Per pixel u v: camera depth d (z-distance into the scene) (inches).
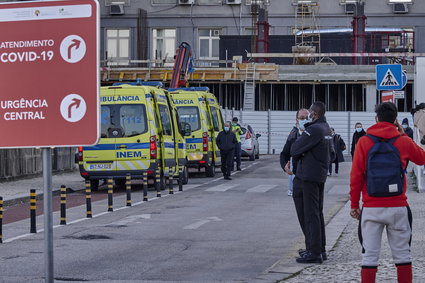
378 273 662.5
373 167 517.7
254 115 3454.7
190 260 779.4
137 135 1604.3
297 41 3811.5
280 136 3462.1
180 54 2765.7
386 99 1393.9
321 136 735.1
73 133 360.8
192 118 2071.9
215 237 945.5
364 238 525.3
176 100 2078.0
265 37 3654.0
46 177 357.4
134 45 4330.7
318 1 4256.9
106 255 810.8
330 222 1080.8
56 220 1128.8
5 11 364.5
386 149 518.3
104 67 3565.5
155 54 4303.6
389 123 527.2
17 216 1234.6
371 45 3693.4
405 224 520.4
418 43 4229.8
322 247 759.1
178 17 4333.2
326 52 3735.2
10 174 1932.8
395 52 3651.6
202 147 2063.2
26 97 363.9
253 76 3444.9
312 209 740.7
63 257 797.9
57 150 2235.5
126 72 3521.2
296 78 3444.9
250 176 2100.1
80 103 360.5
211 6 4323.3
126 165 1604.3
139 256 804.6
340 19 4239.7
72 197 1556.3
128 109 1611.7
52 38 362.0
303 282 634.8
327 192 1608.0
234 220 1117.7
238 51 3811.5
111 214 1204.5
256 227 1039.6
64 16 361.1
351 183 530.3
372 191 516.7
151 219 1128.8
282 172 2242.9
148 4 4343.0
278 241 912.3
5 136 364.8
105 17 4330.7
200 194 1563.7
